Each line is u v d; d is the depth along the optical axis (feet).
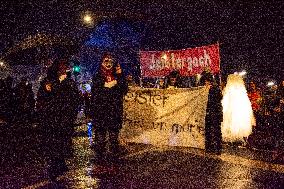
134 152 30.50
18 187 21.11
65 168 22.88
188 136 32.07
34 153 31.99
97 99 27.55
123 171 23.99
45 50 35.78
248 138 34.12
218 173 23.40
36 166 26.78
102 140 28.27
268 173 23.50
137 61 83.82
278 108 39.55
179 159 27.58
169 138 32.83
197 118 31.65
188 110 32.07
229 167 25.03
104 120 27.71
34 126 47.62
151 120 33.58
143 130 33.83
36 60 36.24
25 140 38.81
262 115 39.22
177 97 32.63
